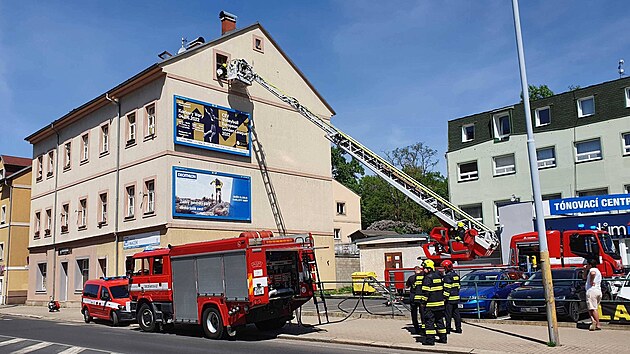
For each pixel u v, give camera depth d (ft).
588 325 48.52
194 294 54.39
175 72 92.27
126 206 96.53
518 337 44.24
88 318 76.84
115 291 73.15
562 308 50.90
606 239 72.28
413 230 197.98
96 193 105.40
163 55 102.94
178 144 90.48
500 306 58.85
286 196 106.73
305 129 112.98
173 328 62.95
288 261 53.21
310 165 112.78
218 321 51.65
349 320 61.93
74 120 115.55
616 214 89.86
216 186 94.89
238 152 99.09
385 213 216.13
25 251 141.90
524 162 122.21
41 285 125.49
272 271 51.55
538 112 122.72
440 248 76.79
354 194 179.63
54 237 118.83
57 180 120.57
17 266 139.74
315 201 112.47
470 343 42.39
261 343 48.19
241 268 49.83
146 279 60.49
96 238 103.55
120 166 99.09
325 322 60.70
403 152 211.00
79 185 111.55
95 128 108.37
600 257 69.51
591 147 113.91
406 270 74.38
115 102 101.71
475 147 130.82
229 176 97.14
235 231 96.84
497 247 76.28
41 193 126.93
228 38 101.24
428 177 208.64
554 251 72.69
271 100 107.24
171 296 57.21
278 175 106.01
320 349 43.62
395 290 71.87
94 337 55.77
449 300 47.60
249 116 102.47
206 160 94.43
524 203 92.94
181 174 90.12
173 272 57.06
